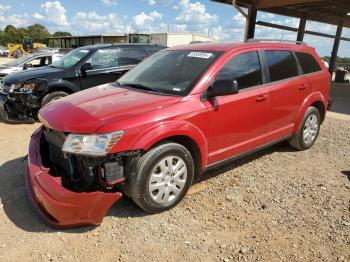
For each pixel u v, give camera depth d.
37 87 7.16
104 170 3.15
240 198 3.92
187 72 3.99
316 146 5.91
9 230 3.26
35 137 3.99
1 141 6.00
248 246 3.05
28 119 7.22
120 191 3.48
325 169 4.85
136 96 3.75
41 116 3.74
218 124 3.89
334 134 6.88
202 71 3.88
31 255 2.91
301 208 3.72
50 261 2.85
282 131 4.93
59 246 3.03
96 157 3.07
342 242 3.12
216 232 3.26
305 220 3.48
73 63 7.82
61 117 3.39
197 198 3.89
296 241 3.13
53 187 3.07
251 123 4.32
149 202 3.40
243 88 4.21
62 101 3.92
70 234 3.20
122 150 3.12
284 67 4.87
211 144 3.89
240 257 2.91
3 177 4.41
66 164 3.39
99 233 3.22
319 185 4.30
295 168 4.86
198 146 3.71
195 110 3.62
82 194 3.03
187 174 3.68
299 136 5.32
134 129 3.18
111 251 2.97
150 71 4.42
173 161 3.54
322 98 5.57
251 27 14.30
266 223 3.41
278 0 13.05
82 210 3.04
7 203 3.75
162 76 4.16
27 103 7.12
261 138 4.56
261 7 13.84
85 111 3.39
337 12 17.12
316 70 5.52
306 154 5.45
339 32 20.11
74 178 3.32
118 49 8.31
